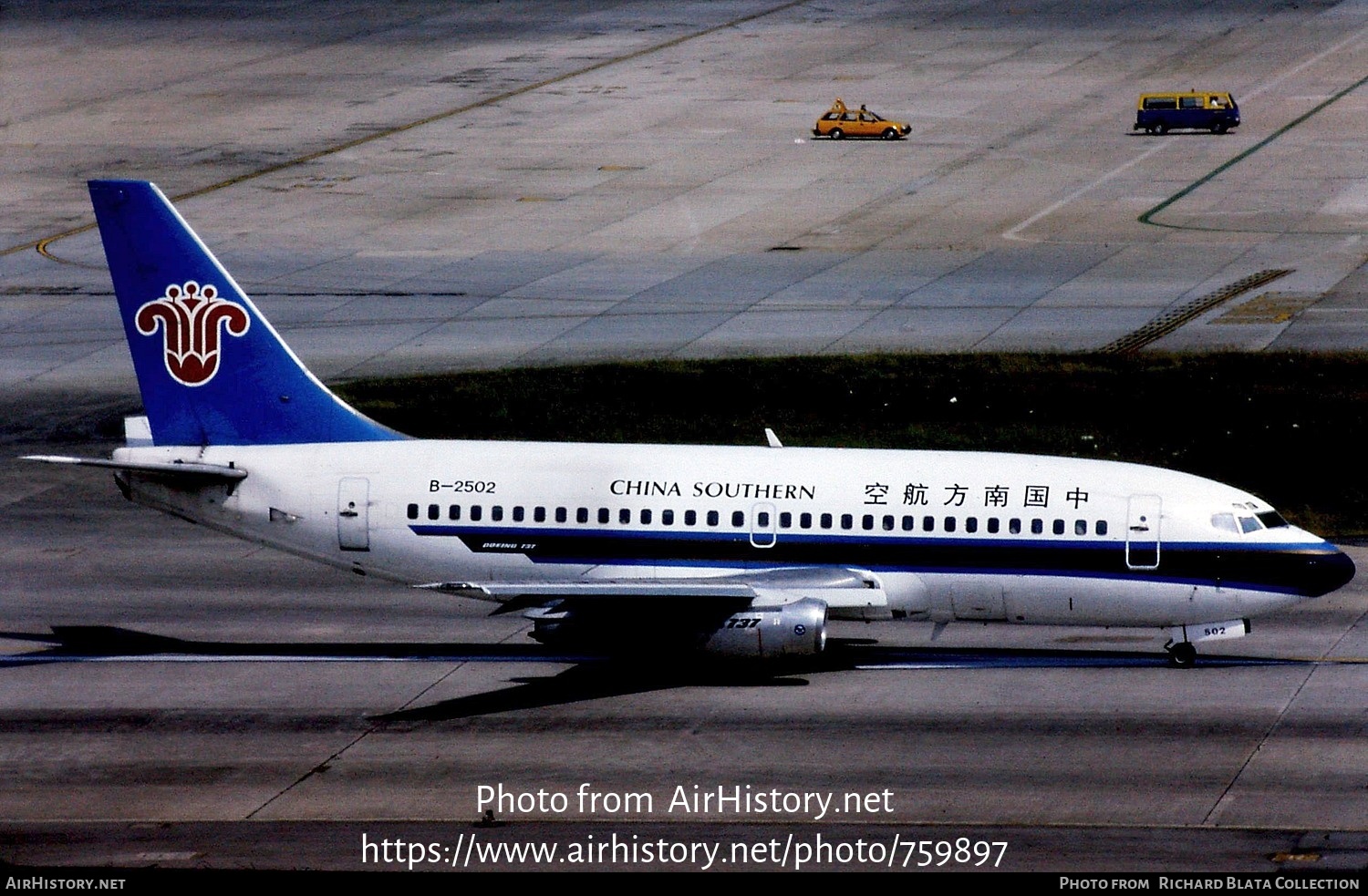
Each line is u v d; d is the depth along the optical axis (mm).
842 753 141250
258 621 179000
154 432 171250
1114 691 155875
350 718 150250
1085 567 159375
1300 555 158000
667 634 155125
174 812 130375
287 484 167750
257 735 146375
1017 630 176750
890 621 167000
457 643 172125
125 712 152000
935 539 160750
